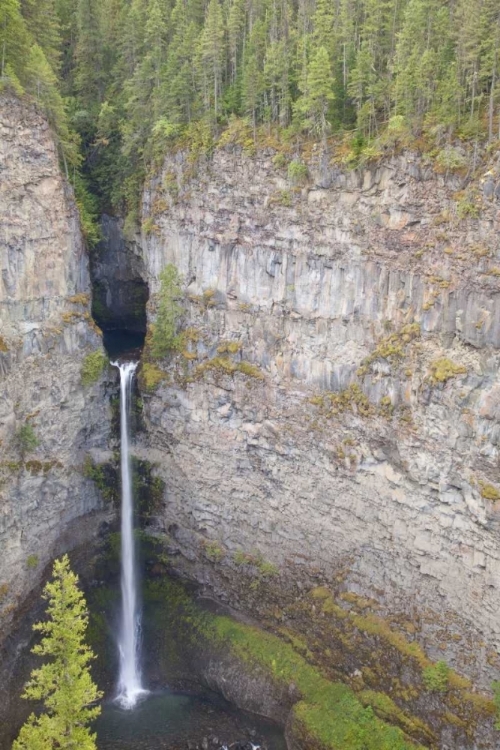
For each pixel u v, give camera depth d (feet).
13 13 169.37
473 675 148.36
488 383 141.18
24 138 167.12
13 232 165.17
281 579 181.88
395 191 152.56
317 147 163.73
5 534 167.22
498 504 139.54
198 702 172.55
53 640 120.78
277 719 165.58
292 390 175.42
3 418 164.86
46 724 119.75
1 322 164.86
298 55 177.47
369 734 152.87
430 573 155.02
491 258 138.82
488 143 140.67
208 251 184.96
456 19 158.40
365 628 163.32
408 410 154.71
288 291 172.96
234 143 176.86
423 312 150.71
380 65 175.32
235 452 185.98
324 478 171.94
